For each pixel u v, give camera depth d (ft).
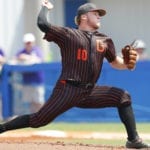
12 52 162.09
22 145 68.28
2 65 129.70
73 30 67.92
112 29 176.45
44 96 129.80
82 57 67.36
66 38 67.41
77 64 67.36
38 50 132.98
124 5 176.45
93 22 68.80
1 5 161.07
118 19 176.35
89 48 67.67
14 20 160.97
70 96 67.31
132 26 176.76
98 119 129.08
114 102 69.15
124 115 69.72
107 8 176.14
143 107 127.95
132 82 127.65
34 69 129.39
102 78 127.13
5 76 129.70
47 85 129.29
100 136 101.81
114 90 69.10
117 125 123.54
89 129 115.34
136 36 176.35
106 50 69.26
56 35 67.41
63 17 177.17
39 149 65.77
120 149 68.54
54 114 67.87
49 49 159.12
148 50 176.14
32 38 131.64
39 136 96.63
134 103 128.16
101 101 68.90
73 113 129.29
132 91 127.85
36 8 155.02
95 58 67.87
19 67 129.80
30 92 129.90
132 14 176.55
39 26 67.05
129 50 70.03
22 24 159.63
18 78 130.11
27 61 130.41
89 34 68.23
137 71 127.54
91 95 68.54
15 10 160.66
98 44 68.18
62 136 98.78
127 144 70.44
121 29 176.35
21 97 130.21
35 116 68.08
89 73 67.67
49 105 67.67
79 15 69.10
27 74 129.70
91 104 68.90
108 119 128.77
